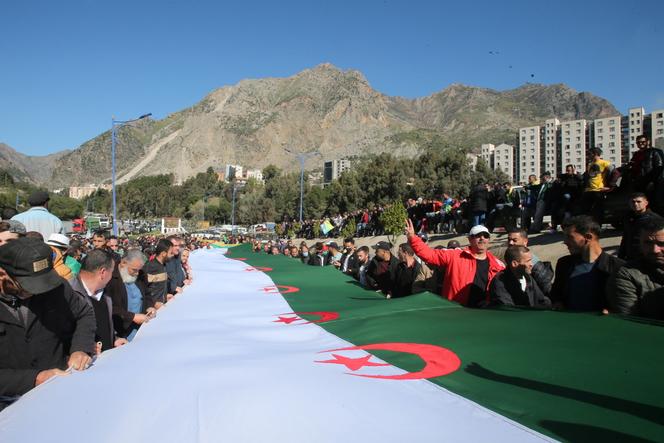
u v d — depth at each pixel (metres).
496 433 2.18
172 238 7.66
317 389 2.77
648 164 8.45
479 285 5.50
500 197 15.12
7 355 2.97
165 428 2.32
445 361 3.22
